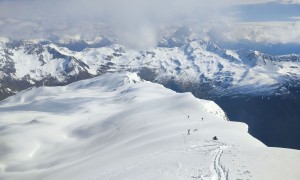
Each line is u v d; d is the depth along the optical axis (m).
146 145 102.44
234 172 56.88
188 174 58.19
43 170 148.12
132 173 64.44
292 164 60.28
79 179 73.88
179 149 82.75
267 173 55.69
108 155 108.31
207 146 84.00
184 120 172.12
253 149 74.25
